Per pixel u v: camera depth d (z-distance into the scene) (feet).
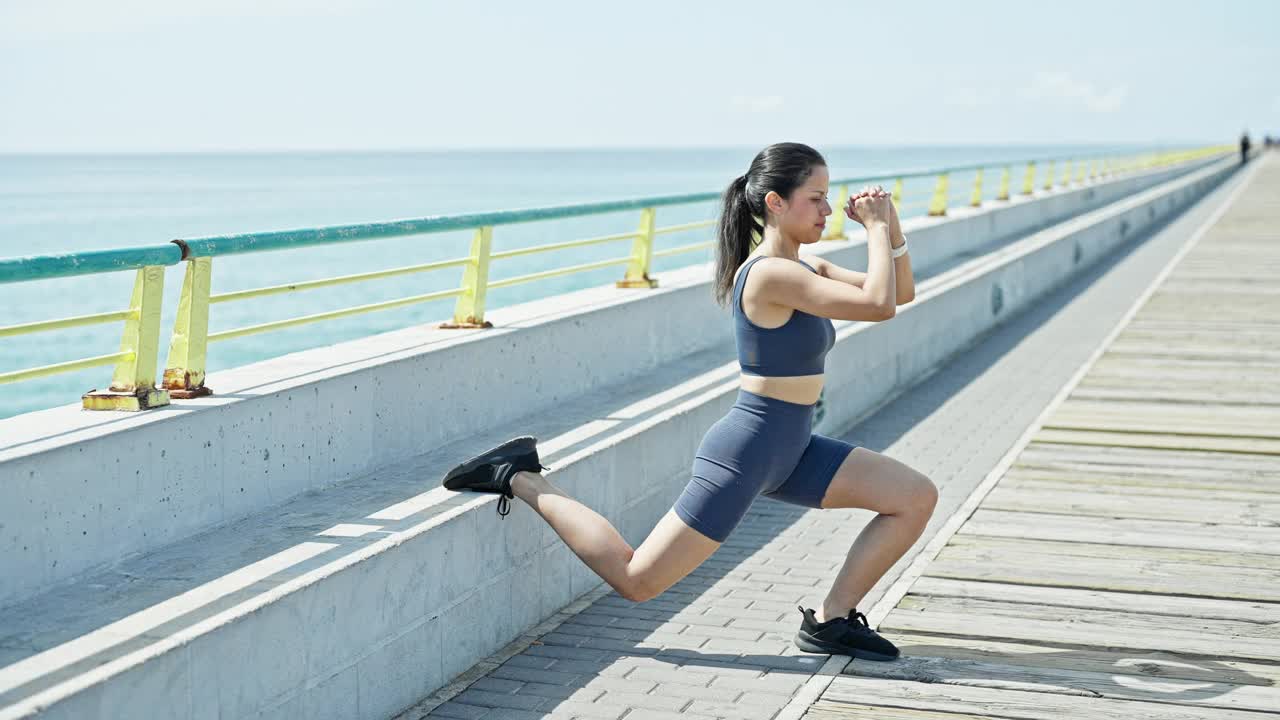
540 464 16.21
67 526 11.93
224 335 14.97
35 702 8.93
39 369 12.68
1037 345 38.09
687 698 13.44
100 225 208.13
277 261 129.08
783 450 13.97
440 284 104.42
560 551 16.37
